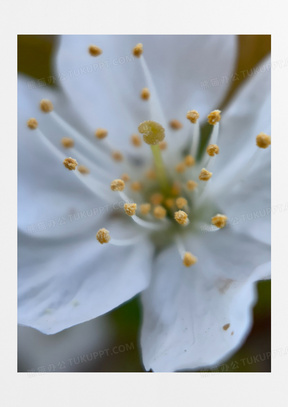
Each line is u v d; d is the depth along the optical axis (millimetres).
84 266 60
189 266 57
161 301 57
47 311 57
